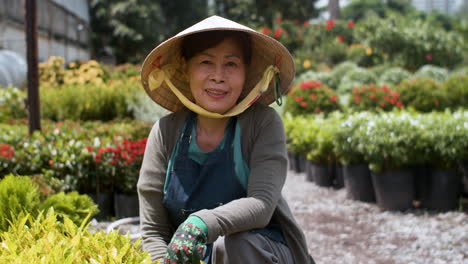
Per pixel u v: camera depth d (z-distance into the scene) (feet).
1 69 39.75
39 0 59.36
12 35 52.85
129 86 33.12
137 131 20.27
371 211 17.12
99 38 94.53
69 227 5.99
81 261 4.96
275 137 6.51
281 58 6.93
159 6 98.53
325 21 68.54
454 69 56.49
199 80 6.61
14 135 16.81
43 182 12.41
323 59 61.21
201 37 6.53
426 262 12.19
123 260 5.24
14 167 14.62
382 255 12.82
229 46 6.57
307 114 29.30
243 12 104.17
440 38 55.88
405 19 60.59
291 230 6.52
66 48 73.67
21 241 5.44
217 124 6.73
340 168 20.97
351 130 18.29
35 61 17.13
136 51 89.97
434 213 16.44
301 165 25.30
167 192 6.57
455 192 16.55
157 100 7.40
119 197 15.49
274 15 98.68
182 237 5.46
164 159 6.84
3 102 28.60
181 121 6.95
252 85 7.30
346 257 12.69
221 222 5.60
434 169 16.72
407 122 17.07
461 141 15.94
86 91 31.17
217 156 6.47
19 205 7.52
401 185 16.79
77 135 18.54
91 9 93.61
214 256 6.09
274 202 6.06
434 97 30.22
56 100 29.99
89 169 15.47
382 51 57.93
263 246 6.06
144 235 6.57
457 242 13.53
